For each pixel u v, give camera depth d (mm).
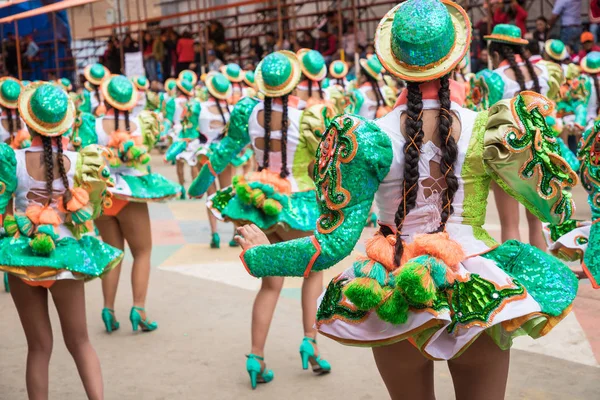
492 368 2408
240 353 4781
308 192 4348
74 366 4668
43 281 3418
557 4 12297
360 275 2299
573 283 2395
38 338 3574
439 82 2387
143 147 5254
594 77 9039
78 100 10281
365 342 2336
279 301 5840
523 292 2273
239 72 10430
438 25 2289
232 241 7992
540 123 2275
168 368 4559
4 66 20484
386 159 2301
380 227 2455
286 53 4422
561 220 2336
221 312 5680
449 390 3984
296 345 4871
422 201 2367
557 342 4590
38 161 3461
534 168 2260
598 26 12766
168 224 9453
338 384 4207
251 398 4051
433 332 2248
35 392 3572
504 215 5688
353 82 10922
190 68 17250
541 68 6125
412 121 2322
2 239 3463
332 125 2340
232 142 4453
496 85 5977
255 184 4211
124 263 7422
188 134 9672
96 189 3523
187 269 7059
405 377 2492
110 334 5270
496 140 2270
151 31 20078
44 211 3420
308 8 19047
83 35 22969
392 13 2492
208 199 4574
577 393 3854
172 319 5555
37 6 17781
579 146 3340
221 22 20672
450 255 2230
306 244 2316
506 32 5914
